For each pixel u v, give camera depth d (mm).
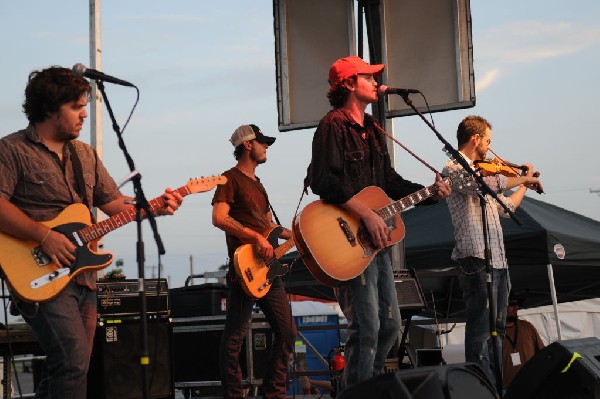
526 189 5586
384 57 7414
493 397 3666
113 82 3633
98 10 8734
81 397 3633
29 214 3713
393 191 4652
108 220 3818
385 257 4457
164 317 5957
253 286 5195
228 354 5312
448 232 8734
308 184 4602
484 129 5566
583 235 8102
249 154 5516
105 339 5660
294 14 7797
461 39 7266
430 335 10547
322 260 4230
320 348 10672
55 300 3635
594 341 4227
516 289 9922
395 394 3152
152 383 5777
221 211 5266
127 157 3574
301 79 7715
